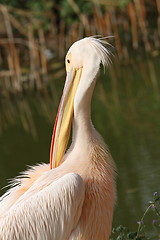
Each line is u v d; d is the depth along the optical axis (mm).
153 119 14109
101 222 7102
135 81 18047
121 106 15734
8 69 20969
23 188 7312
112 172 7277
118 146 12812
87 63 7129
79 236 7012
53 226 6844
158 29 21625
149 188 10406
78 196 6781
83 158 7141
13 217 6934
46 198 6855
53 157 7430
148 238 8211
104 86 18156
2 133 15859
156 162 11461
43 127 15523
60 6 23141
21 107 18000
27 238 6863
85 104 7117
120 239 8125
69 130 7422
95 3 22406
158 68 19031
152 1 24359
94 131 7301
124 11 23547
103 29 22281
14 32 22984
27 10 23547
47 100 17875
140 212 9555
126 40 22219
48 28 23359
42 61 20188
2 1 23109
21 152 13844
